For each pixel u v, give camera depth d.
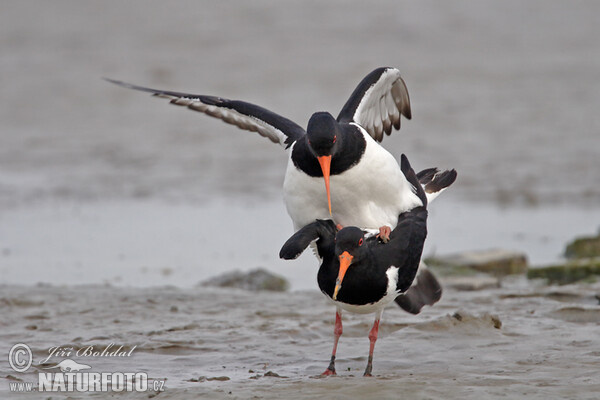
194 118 28.25
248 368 8.98
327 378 8.30
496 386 7.75
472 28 41.38
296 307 11.86
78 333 10.44
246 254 16.14
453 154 22.95
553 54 36.62
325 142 8.59
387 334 10.25
